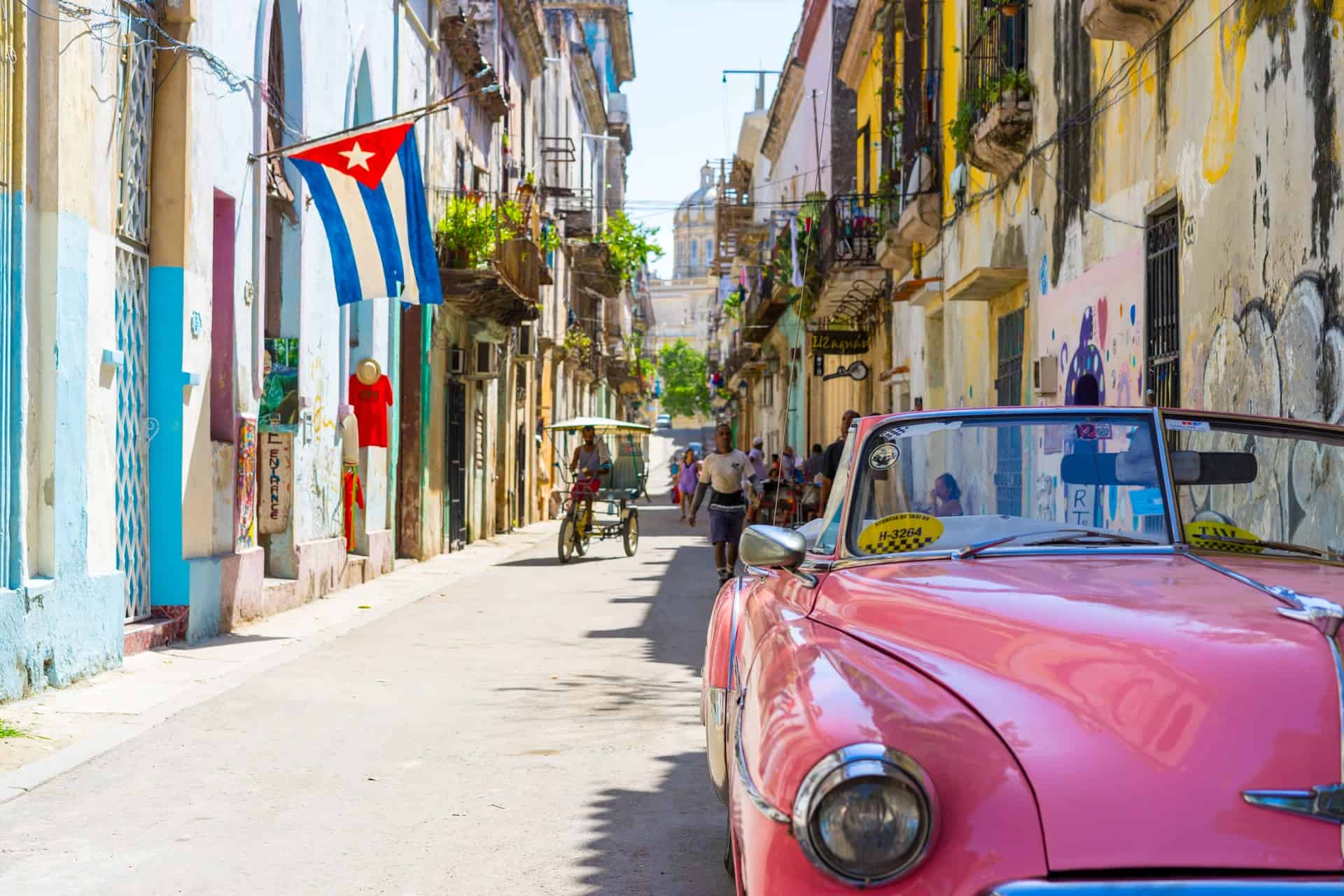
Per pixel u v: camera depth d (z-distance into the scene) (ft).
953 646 9.25
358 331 56.65
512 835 16.44
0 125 25.17
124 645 30.37
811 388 118.52
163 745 21.71
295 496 45.19
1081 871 7.50
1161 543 12.05
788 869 7.70
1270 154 24.84
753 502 65.51
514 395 100.83
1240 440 12.78
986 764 7.89
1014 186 46.55
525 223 79.41
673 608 43.19
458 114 75.61
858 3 80.64
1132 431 12.81
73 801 18.15
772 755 8.22
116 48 30.01
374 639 35.50
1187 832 7.57
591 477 68.13
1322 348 22.47
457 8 70.79
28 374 25.99
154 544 33.68
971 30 51.70
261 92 40.11
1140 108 32.94
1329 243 22.27
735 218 155.33
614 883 14.52
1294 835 7.55
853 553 12.69
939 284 60.03
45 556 26.50
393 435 60.49
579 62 142.31
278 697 26.23
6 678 24.66
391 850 15.78
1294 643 8.56
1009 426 13.00
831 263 79.82
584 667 30.30
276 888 14.37
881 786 7.55
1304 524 12.58
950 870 7.56
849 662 9.17
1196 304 28.84
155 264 33.32
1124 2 30.99
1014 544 12.17
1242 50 26.20
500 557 70.03
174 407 33.40
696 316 433.07
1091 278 37.14
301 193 45.32
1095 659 8.61
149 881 14.64
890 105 71.41
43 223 26.53
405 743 21.83
